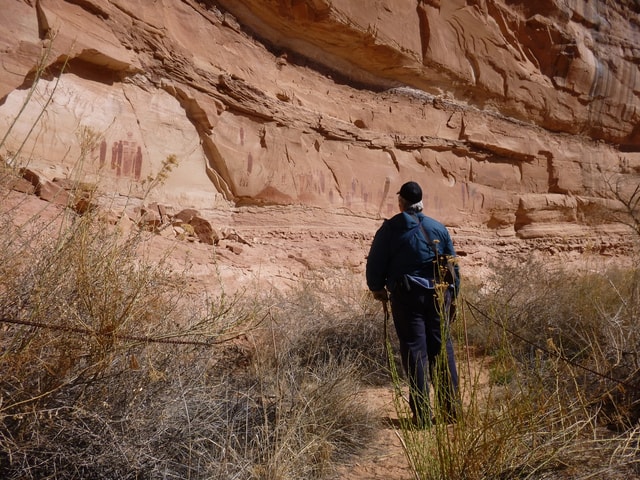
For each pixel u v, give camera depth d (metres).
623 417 2.92
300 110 12.20
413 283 3.40
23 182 5.64
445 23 16.47
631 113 21.80
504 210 17.42
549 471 2.35
